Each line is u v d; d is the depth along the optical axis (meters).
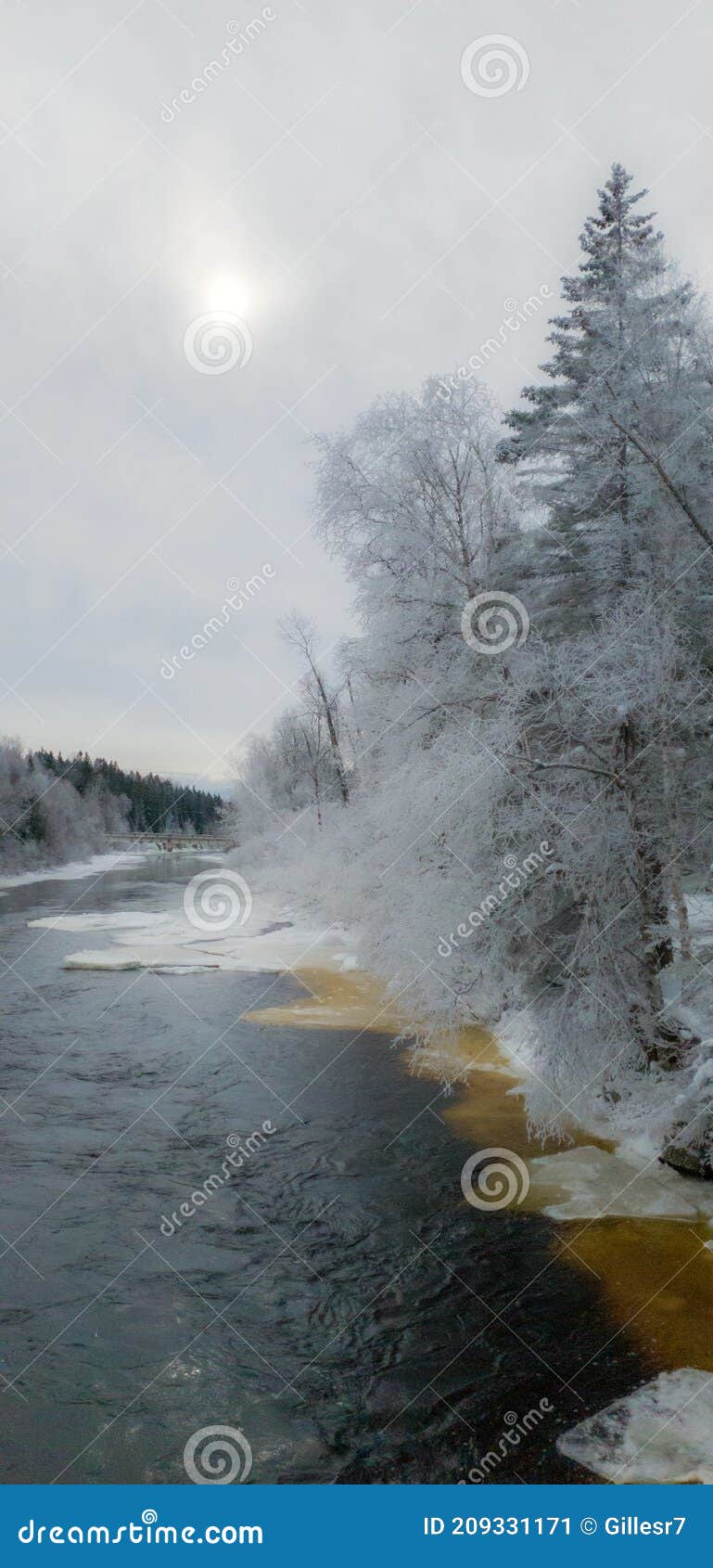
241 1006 20.27
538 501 16.19
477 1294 8.27
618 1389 6.88
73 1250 9.20
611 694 10.95
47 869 79.19
